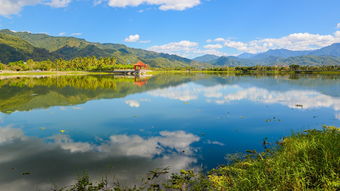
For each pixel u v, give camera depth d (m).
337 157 5.61
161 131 11.54
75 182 6.35
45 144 9.57
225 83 40.88
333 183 4.72
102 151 8.75
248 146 9.34
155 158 8.07
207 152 8.66
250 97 23.53
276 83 39.44
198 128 12.09
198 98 22.98
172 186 6.01
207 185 6.05
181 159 8.00
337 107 17.86
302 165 5.68
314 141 7.30
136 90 29.95
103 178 6.54
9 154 8.40
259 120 13.80
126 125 12.67
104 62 113.75
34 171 7.04
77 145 9.45
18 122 13.28
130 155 8.34
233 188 5.64
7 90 28.27
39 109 17.12
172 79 54.19
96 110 16.80
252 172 6.21
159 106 18.48
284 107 17.95
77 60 111.19
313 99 21.86
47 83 38.56
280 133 11.17
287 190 5.03
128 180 6.41
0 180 6.49
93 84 37.62
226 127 12.28
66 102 20.36
